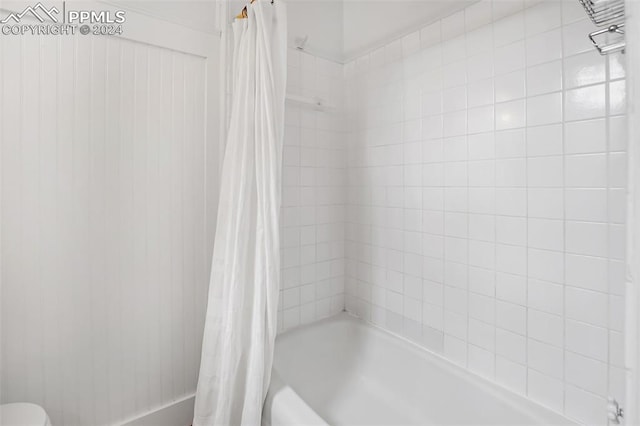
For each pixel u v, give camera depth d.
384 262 1.83
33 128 1.13
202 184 1.51
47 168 1.16
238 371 1.27
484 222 1.36
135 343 1.36
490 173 1.33
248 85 1.29
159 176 1.40
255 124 1.27
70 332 1.22
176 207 1.44
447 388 1.44
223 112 1.54
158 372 1.42
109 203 1.28
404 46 1.68
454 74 1.45
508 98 1.26
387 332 1.81
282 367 1.65
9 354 1.11
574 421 1.11
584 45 1.06
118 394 1.32
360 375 1.83
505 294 1.29
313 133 1.92
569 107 1.10
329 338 1.89
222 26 1.54
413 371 1.59
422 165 1.60
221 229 1.32
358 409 1.57
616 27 0.83
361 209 1.98
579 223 1.09
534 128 1.19
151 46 1.36
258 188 1.27
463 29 1.41
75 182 1.21
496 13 1.29
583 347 1.09
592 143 1.05
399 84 1.71
